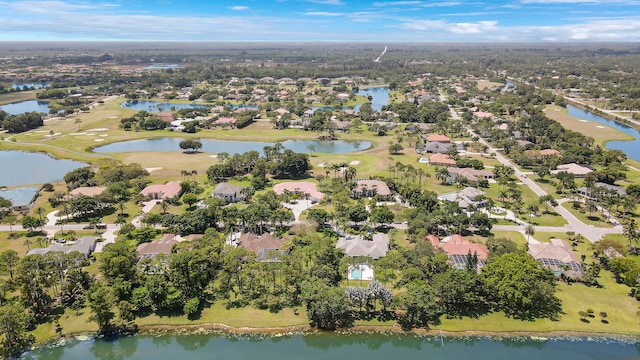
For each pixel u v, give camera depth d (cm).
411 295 9762
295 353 9338
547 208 16600
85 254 12594
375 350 9425
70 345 9512
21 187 19238
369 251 12675
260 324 10031
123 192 17462
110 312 9788
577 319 9944
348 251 12725
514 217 15775
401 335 9719
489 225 14200
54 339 9619
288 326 9988
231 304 10675
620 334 9506
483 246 12875
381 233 14012
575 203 16800
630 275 10794
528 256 10925
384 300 9969
